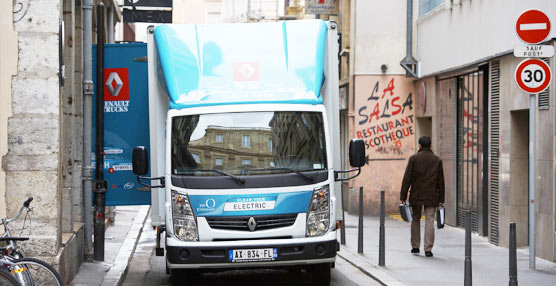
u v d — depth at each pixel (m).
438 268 12.70
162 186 10.32
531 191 12.30
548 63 13.22
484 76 17.47
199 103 10.23
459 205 19.66
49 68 10.32
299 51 10.70
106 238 16.92
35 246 10.22
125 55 12.94
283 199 9.98
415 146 23.81
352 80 24.17
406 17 23.72
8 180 10.27
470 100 18.77
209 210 9.94
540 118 13.55
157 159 10.55
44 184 10.30
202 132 10.16
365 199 23.92
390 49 23.83
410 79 23.78
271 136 10.16
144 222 21.42
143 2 19.45
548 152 13.23
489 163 16.50
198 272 11.18
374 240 16.92
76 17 13.45
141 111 12.98
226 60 10.60
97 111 12.88
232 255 9.90
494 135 16.27
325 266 10.68
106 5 21.83
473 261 13.54
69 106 12.65
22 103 10.29
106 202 13.16
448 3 19.44
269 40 10.82
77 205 13.64
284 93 10.35
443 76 20.72
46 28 10.31
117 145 13.02
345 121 26.36
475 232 18.28
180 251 9.95
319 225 10.07
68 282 11.11
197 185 9.99
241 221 9.94
